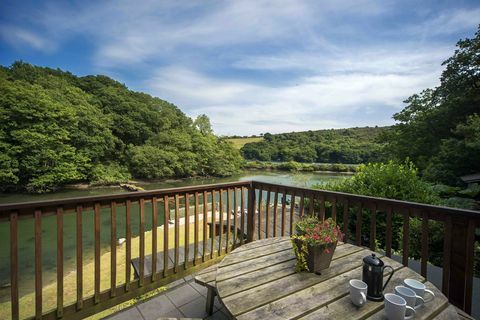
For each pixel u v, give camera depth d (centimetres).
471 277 157
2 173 1750
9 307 424
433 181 1129
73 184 2334
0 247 760
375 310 96
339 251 163
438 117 1431
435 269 258
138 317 183
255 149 4988
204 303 201
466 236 159
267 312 95
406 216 188
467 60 1353
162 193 224
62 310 170
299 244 132
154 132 3453
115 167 2695
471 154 1038
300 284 118
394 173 433
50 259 670
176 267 239
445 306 100
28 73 2770
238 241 321
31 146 1917
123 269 522
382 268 104
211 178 3409
